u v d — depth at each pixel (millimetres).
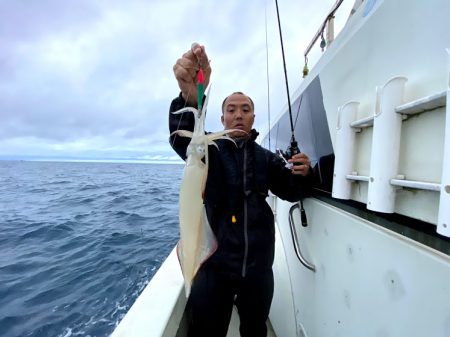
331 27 1946
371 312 964
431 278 695
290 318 1934
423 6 787
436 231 701
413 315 756
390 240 860
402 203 845
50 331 3699
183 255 1217
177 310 1556
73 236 7871
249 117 1601
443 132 714
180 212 1209
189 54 1335
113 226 8883
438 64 731
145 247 6738
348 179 1166
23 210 12047
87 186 22375
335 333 1260
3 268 5688
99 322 3848
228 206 1476
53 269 5586
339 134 1205
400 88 845
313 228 1581
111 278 5098
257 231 1448
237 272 1409
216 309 1453
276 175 1669
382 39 995
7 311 4129
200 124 1200
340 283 1216
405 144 853
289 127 2477
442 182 634
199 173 1187
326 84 1524
